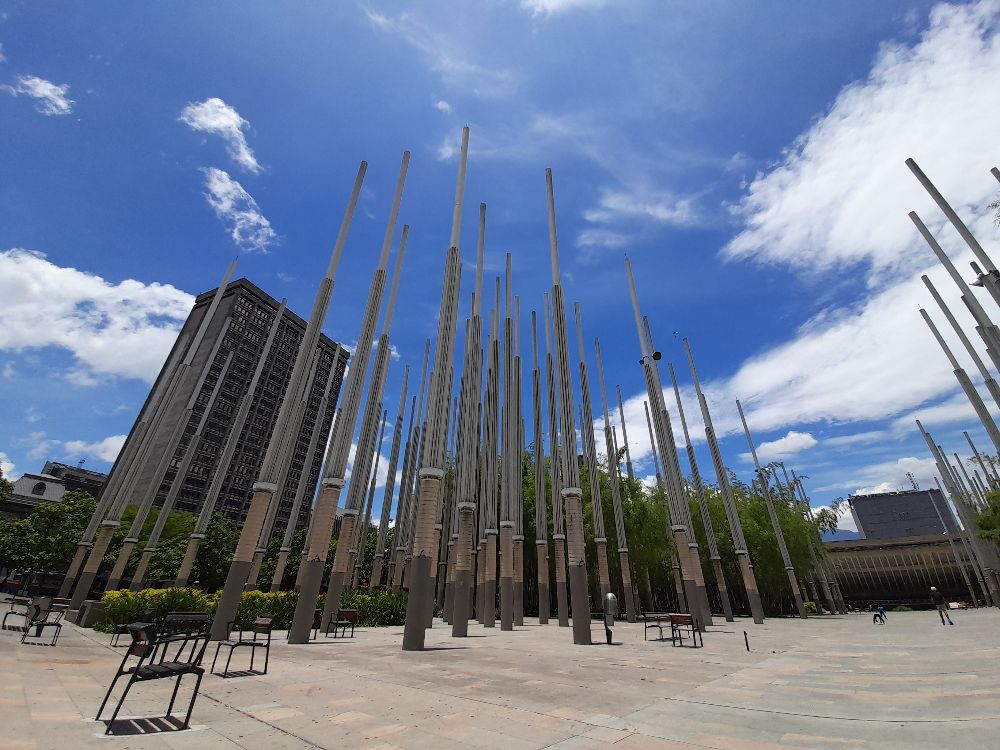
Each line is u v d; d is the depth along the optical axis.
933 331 28.92
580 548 17.17
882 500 132.88
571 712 6.63
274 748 5.07
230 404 82.94
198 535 29.80
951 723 5.82
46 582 49.22
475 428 22.67
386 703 7.13
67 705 6.35
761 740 5.34
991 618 29.06
